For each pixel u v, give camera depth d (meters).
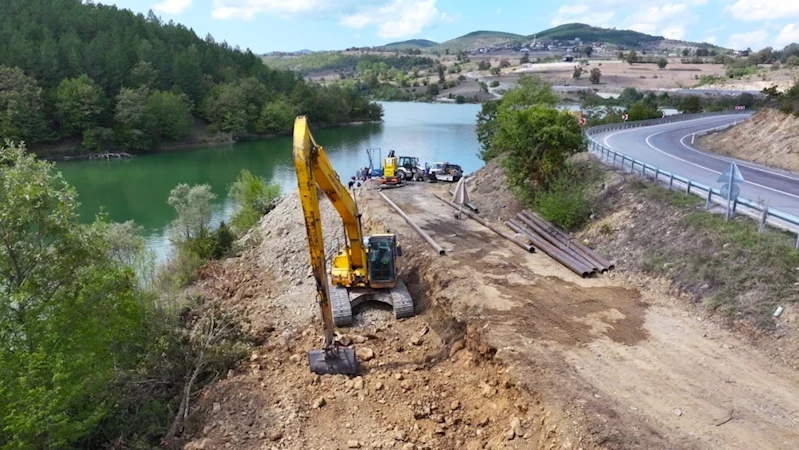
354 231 17.50
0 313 13.94
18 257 15.12
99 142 79.62
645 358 12.74
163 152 85.19
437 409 12.95
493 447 11.19
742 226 16.34
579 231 21.80
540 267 19.14
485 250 21.19
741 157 34.00
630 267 18.02
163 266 27.06
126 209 48.06
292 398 13.43
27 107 73.75
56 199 15.84
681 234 17.59
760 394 11.19
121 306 15.41
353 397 13.46
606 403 10.99
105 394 14.24
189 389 14.66
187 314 20.14
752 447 9.70
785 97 38.06
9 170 15.26
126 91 83.19
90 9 113.75
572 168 25.52
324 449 11.83
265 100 113.38
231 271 25.88
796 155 30.25
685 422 10.38
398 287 18.70
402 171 40.09
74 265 15.72
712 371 12.08
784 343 12.52
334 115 122.00
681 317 14.68
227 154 83.56
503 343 13.59
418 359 15.30
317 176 14.00
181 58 102.75
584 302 16.00
